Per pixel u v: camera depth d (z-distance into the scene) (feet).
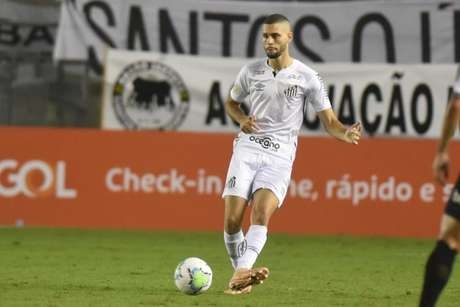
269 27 82.12
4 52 177.37
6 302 79.36
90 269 107.55
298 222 163.63
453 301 85.66
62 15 176.65
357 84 173.27
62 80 177.47
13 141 165.37
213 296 84.38
